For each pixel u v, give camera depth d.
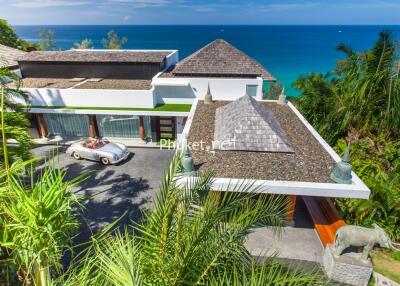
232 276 4.82
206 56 23.92
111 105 22.16
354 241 9.38
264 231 12.35
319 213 13.05
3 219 4.27
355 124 18.75
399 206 12.61
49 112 21.52
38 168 17.64
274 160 12.50
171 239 4.68
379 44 18.81
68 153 20.19
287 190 10.46
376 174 14.59
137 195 15.88
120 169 18.91
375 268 10.72
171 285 4.30
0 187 4.60
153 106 22.09
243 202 5.88
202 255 4.70
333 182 10.82
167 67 27.38
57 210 3.85
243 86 22.53
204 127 16.33
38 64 25.67
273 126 14.60
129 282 3.74
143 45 173.38
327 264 10.20
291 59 112.50
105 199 15.49
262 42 173.00
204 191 5.53
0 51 27.33
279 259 10.71
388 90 17.69
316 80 22.83
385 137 17.53
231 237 5.09
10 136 10.12
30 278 4.51
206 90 22.86
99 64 25.31
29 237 3.70
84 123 23.48
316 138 14.83
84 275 4.65
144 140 23.34
